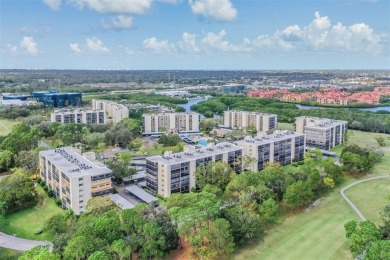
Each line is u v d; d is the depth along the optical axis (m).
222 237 151.75
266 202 182.12
